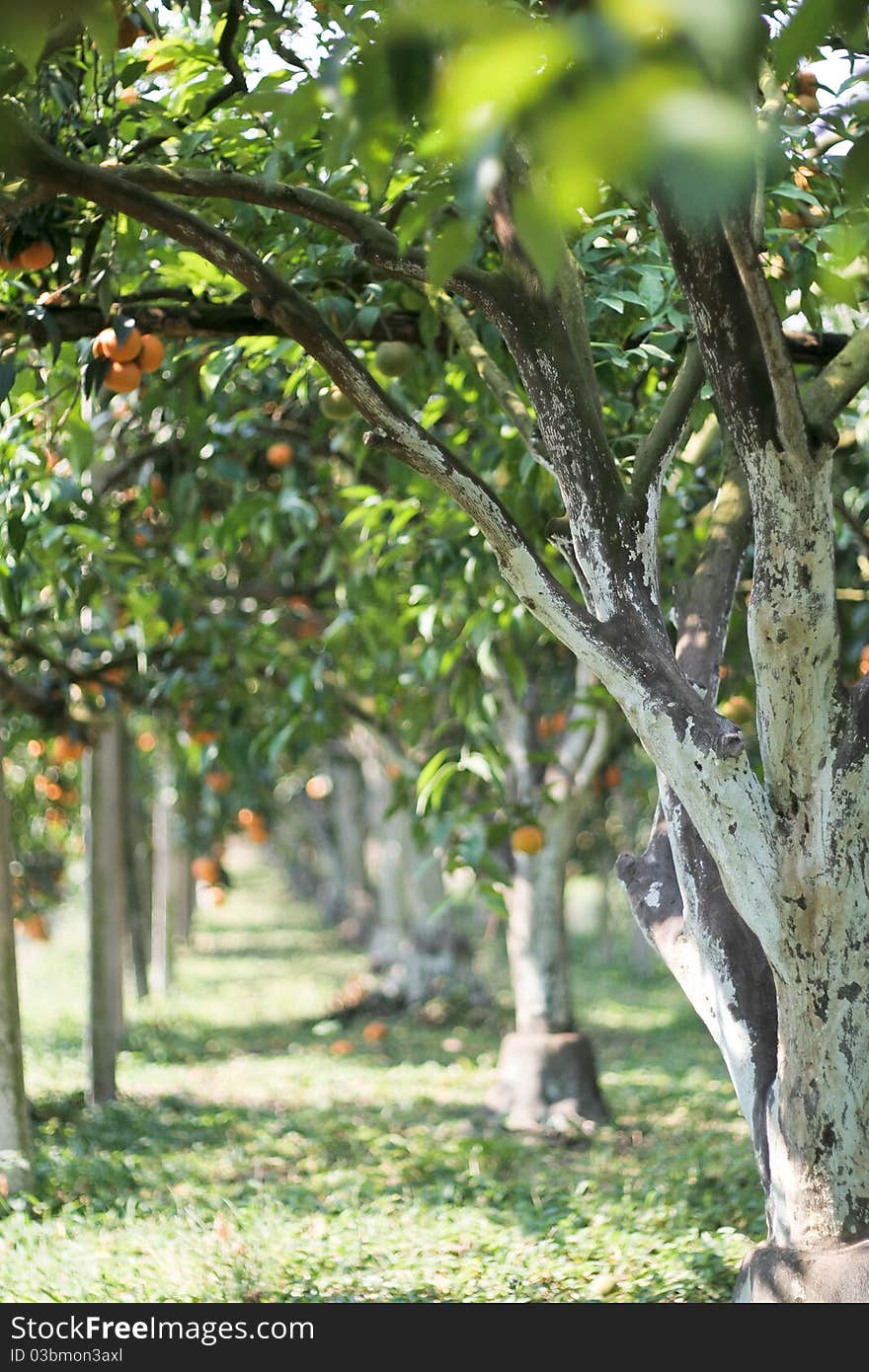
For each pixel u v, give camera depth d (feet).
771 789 11.22
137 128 13.91
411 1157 22.97
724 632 13.91
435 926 45.73
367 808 64.75
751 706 21.52
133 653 25.12
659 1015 46.39
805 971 11.01
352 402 11.57
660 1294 14.88
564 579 20.15
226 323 14.66
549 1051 27.40
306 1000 49.60
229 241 11.29
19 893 36.24
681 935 13.24
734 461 14.53
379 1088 31.81
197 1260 16.07
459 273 11.72
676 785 11.57
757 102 11.36
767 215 13.85
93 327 14.28
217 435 21.70
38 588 21.98
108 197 10.77
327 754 43.98
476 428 20.51
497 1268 15.89
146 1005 44.27
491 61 3.27
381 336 15.46
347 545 24.86
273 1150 23.70
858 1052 10.98
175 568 24.09
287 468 22.63
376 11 8.63
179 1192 20.25
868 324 11.21
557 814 28.12
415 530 20.45
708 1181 20.35
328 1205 19.25
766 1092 11.89
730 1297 14.84
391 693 26.50
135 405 22.34
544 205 3.56
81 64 12.71
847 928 10.91
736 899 11.36
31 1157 19.60
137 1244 16.99
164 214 11.05
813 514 10.75
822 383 10.96
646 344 14.73
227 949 71.92
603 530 11.91
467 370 16.39
